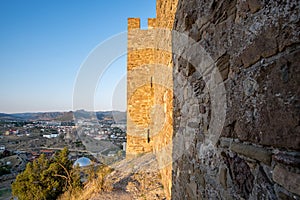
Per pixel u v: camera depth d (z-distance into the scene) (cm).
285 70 70
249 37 94
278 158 74
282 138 71
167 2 331
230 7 114
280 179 73
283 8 71
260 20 85
